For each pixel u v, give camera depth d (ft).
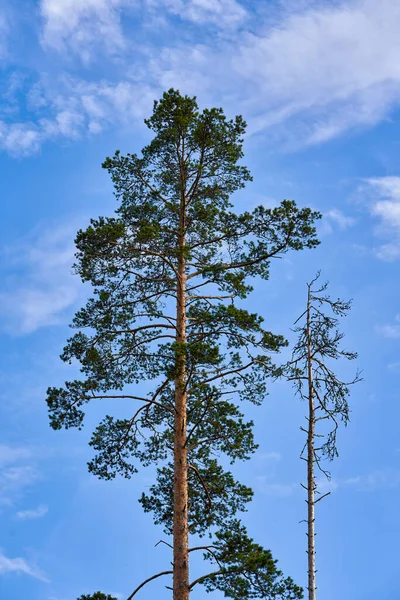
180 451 63.00
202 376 64.03
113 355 65.36
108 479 66.03
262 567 55.67
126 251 65.67
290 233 65.16
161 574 59.52
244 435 63.26
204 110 69.00
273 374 63.10
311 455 57.57
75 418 64.39
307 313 61.26
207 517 63.52
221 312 62.49
